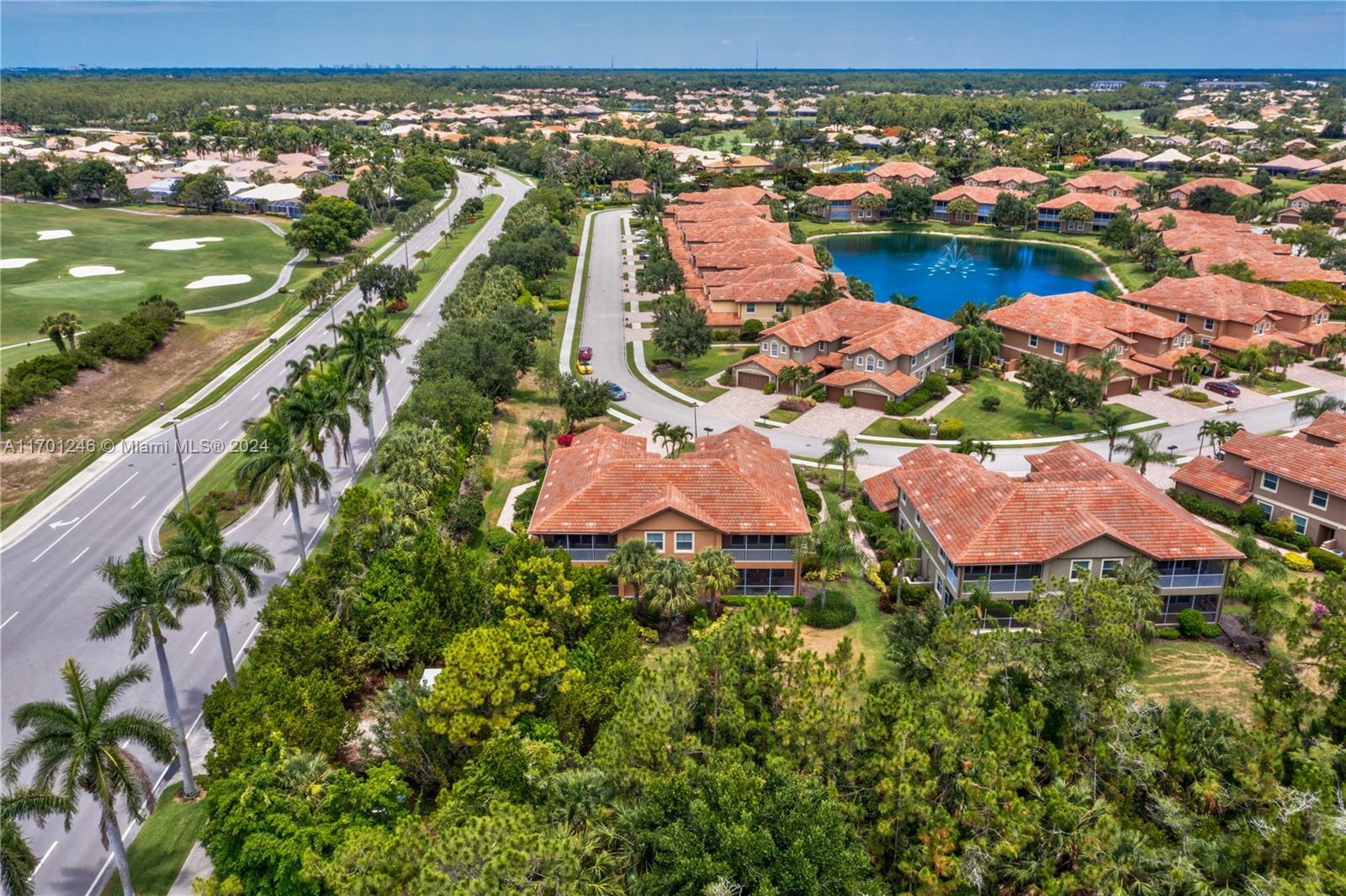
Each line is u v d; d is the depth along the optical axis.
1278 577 55.25
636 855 33.38
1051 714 40.41
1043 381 86.50
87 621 55.69
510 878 29.66
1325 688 49.66
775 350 99.31
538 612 48.88
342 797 36.22
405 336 114.12
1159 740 38.19
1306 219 167.88
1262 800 33.88
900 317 99.44
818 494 70.31
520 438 83.62
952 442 83.38
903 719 36.25
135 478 74.81
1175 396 93.56
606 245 171.00
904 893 32.78
